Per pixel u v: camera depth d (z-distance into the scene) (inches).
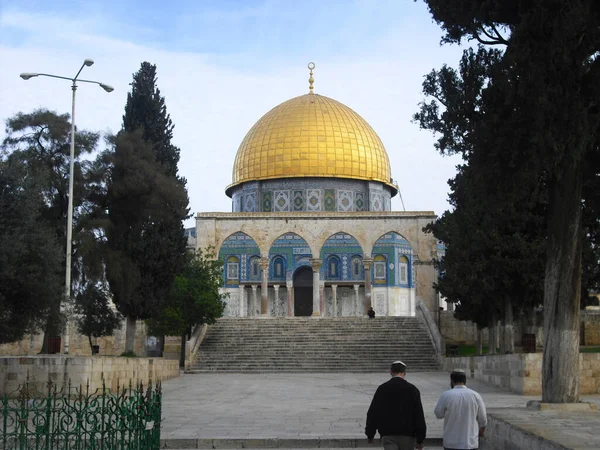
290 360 1673.2
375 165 2696.9
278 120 2721.5
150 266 1509.6
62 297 1044.5
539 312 1786.4
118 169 1425.9
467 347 1889.8
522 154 646.5
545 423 520.7
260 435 640.4
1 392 943.0
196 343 1747.0
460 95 696.4
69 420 520.1
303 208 2625.5
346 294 2460.6
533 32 616.4
